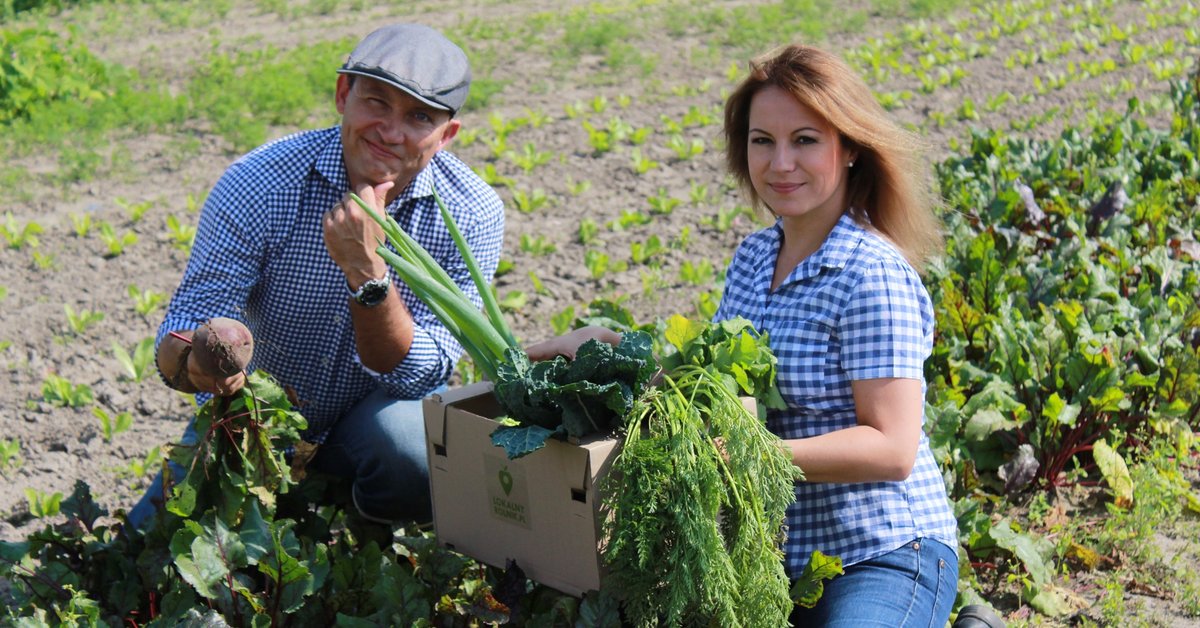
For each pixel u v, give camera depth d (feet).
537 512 9.53
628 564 9.16
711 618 9.32
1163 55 45.29
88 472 16.48
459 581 10.87
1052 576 13.88
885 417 9.68
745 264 11.17
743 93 10.53
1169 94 37.68
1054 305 17.85
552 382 9.16
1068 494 15.88
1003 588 13.61
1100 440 15.56
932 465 10.52
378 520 12.67
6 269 23.88
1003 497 15.31
